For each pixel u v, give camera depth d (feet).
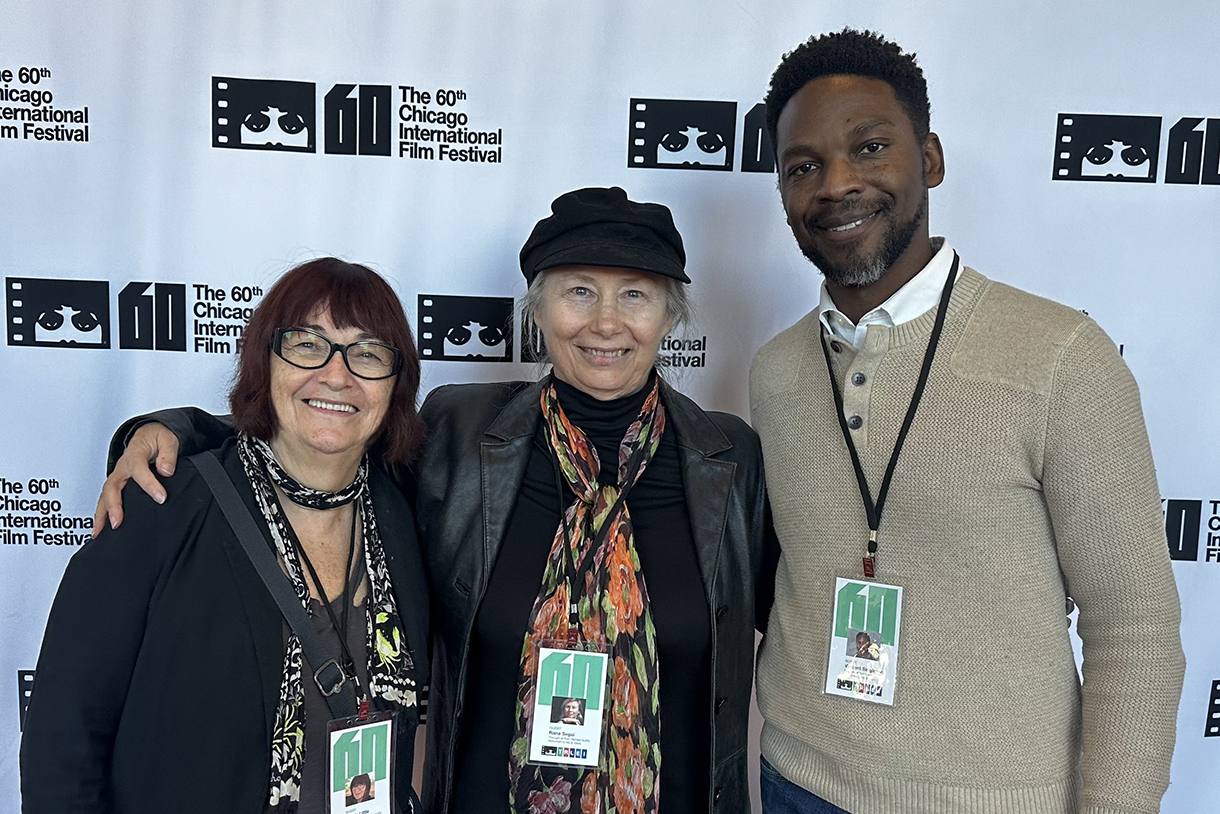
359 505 4.12
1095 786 3.56
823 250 3.94
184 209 5.87
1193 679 6.51
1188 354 6.28
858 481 3.98
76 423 5.98
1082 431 3.44
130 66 5.72
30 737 3.39
